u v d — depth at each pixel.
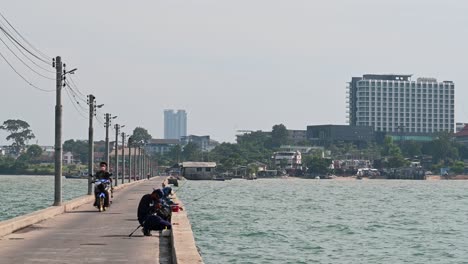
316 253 58.66
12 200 127.50
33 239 37.97
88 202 76.19
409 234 78.62
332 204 145.12
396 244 67.62
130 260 30.11
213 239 66.69
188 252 28.86
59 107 62.22
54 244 35.66
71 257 30.81
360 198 180.00
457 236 76.94
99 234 40.84
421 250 63.09
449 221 100.38
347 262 53.91
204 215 101.25
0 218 82.38
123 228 44.69
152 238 38.72
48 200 128.00
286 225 86.12
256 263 51.31
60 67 62.25
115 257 30.98
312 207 131.62
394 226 89.75
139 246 35.06
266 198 168.25
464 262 55.66
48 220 51.06
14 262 29.08
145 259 30.48
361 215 111.06
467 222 98.75
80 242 36.62
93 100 90.56
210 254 55.78
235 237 69.19
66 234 40.72
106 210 62.34
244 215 103.00
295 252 58.75
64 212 60.09
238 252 57.38
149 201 40.53
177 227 39.41
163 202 41.50
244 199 159.62
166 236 39.75
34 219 47.81
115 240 37.72
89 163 89.31
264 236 70.88
